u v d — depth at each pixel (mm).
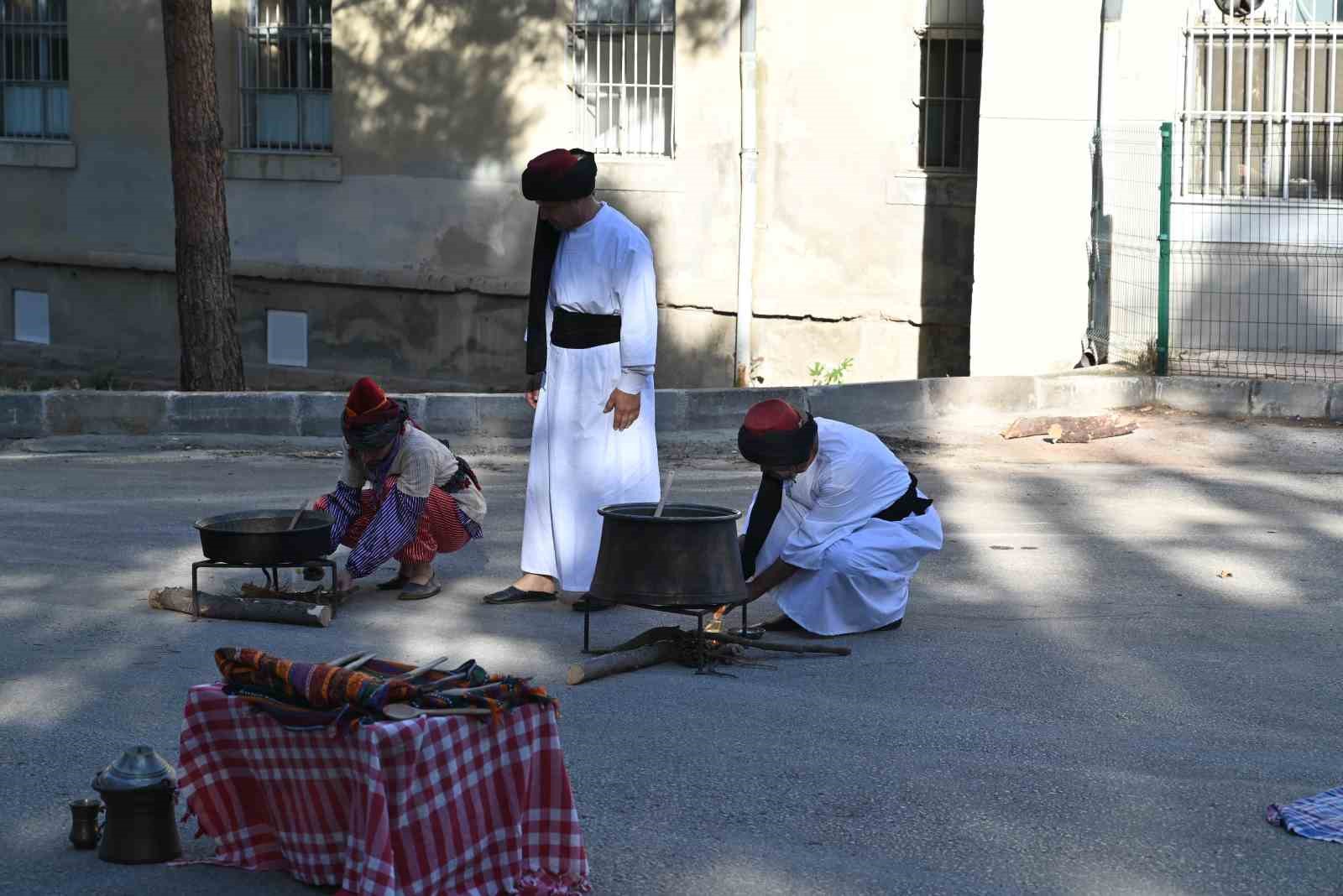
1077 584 8555
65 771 5461
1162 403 13898
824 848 4824
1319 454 12352
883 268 16516
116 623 7512
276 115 19641
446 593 8312
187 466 12266
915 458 12414
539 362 8047
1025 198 14891
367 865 4051
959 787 5375
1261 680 6730
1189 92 14875
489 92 18016
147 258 20344
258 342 19875
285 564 7465
